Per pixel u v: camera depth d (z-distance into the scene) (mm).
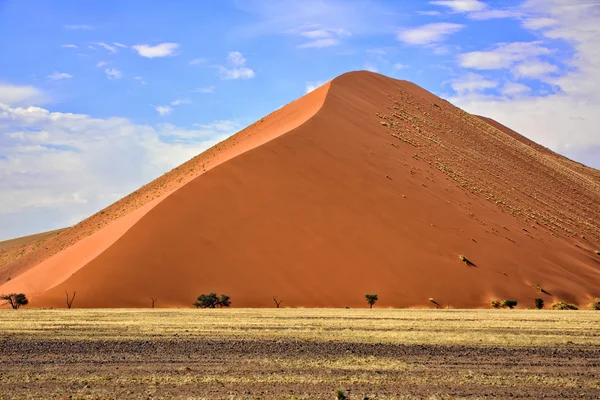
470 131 101688
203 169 62156
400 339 22594
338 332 24078
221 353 20000
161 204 46375
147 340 22203
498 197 72188
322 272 44344
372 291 43875
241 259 43625
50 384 16422
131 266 41438
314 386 16141
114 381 16625
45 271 49562
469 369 18281
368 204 52219
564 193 93938
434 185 62344
